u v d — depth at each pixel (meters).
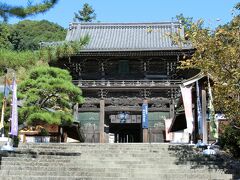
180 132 33.06
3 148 16.78
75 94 22.31
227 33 14.52
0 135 20.88
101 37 42.75
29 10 12.16
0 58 12.96
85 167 14.76
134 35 42.97
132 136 43.69
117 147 19.48
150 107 37.09
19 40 66.81
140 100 37.22
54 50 13.63
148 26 44.06
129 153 17.44
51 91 21.53
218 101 15.29
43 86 20.97
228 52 14.02
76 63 37.56
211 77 16.44
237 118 14.79
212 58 14.83
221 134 19.27
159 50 35.84
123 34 43.25
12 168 14.43
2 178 13.21
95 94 37.59
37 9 12.20
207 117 20.09
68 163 15.49
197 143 18.97
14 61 13.09
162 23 44.16
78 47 14.11
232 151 18.05
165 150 18.16
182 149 18.30
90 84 37.53
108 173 13.89
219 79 14.82
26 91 21.86
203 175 13.70
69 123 22.94
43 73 22.56
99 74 38.47
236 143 17.97
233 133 18.19
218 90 14.55
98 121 36.78
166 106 37.03
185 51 34.56
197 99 18.69
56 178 13.45
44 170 14.47
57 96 22.03
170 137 33.59
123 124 43.16
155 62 37.97
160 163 15.54
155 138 35.91
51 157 16.62
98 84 37.50
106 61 37.88
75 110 36.41
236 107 14.27
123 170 14.41
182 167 14.84
